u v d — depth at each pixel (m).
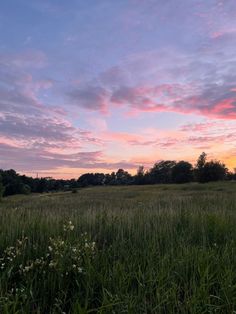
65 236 5.32
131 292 3.45
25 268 3.85
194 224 6.71
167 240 5.40
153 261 4.26
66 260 4.04
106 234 6.11
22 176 133.25
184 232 5.90
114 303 3.13
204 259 4.11
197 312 3.12
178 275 3.85
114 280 3.67
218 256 4.38
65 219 6.83
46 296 3.56
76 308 3.05
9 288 3.71
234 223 6.82
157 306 3.16
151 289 3.49
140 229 6.12
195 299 3.21
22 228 5.80
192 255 4.35
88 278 3.71
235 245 5.08
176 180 137.75
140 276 3.78
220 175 114.06
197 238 5.82
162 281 3.59
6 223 6.33
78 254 4.18
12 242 4.98
